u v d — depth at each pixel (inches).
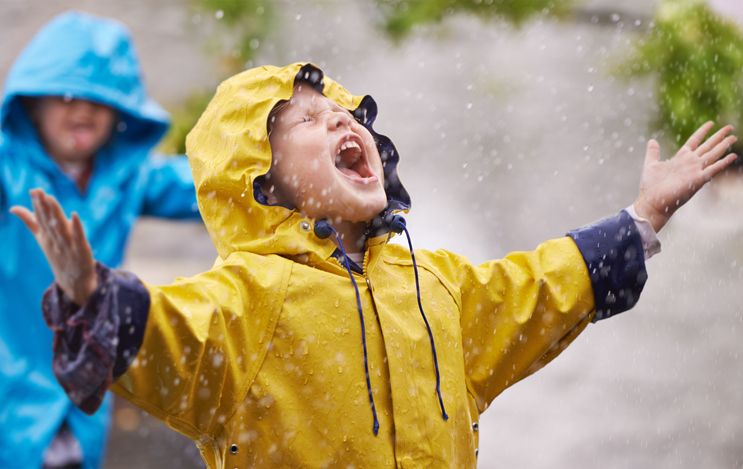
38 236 203.6
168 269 686.5
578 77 747.4
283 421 231.1
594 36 740.0
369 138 255.6
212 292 227.9
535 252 270.5
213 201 250.1
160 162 480.7
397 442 236.2
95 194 454.0
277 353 231.9
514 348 263.1
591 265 268.2
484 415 562.6
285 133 251.3
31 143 442.6
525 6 711.7
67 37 457.1
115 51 466.3
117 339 205.6
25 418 414.0
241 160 246.2
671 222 711.7
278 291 233.8
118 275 210.4
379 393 237.5
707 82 622.8
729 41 624.7
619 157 736.3
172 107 687.7
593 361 622.5
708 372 601.0
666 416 557.3
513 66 775.1
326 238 245.4
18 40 815.1
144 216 478.9
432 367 245.6
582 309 267.4
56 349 207.9
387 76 769.6
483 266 267.0
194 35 786.8
